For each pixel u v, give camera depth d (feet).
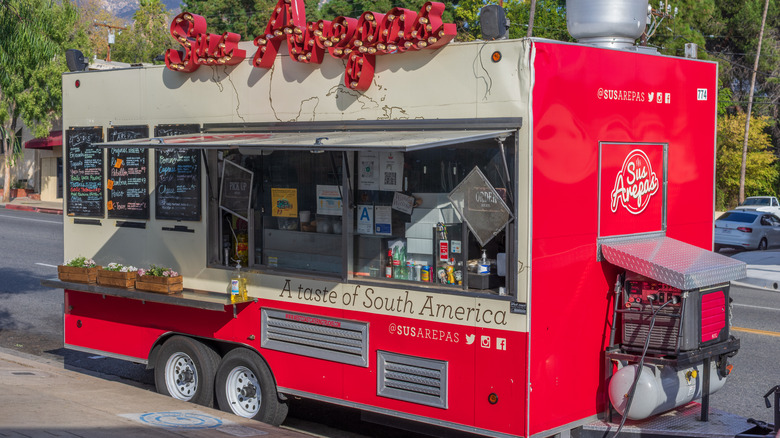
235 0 128.16
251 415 23.31
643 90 20.75
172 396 25.20
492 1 115.96
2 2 35.63
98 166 27.63
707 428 18.75
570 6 21.72
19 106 108.58
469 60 18.81
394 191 20.75
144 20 184.96
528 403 17.83
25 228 81.71
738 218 81.10
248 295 23.32
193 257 25.05
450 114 19.22
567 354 18.80
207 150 24.38
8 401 22.25
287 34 21.86
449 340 19.07
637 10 21.25
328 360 21.50
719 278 18.93
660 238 21.49
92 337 27.53
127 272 25.45
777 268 61.67
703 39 132.67
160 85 25.79
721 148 138.00
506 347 18.13
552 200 18.28
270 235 23.40
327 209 22.11
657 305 18.92
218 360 24.59
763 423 18.90
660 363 18.31
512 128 18.06
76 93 28.19
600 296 19.63
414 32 19.20
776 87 153.28
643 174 20.84
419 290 19.57
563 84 18.49
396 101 20.26
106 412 21.80
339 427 24.53
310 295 21.90
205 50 23.80
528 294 17.76
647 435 18.69
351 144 17.83
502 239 18.90
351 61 20.59
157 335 25.64
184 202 25.18
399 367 20.06
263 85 23.21
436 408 19.36
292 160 22.80
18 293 46.09
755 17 151.12
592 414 19.52
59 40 106.11
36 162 129.18
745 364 30.76
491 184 18.78
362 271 21.48
